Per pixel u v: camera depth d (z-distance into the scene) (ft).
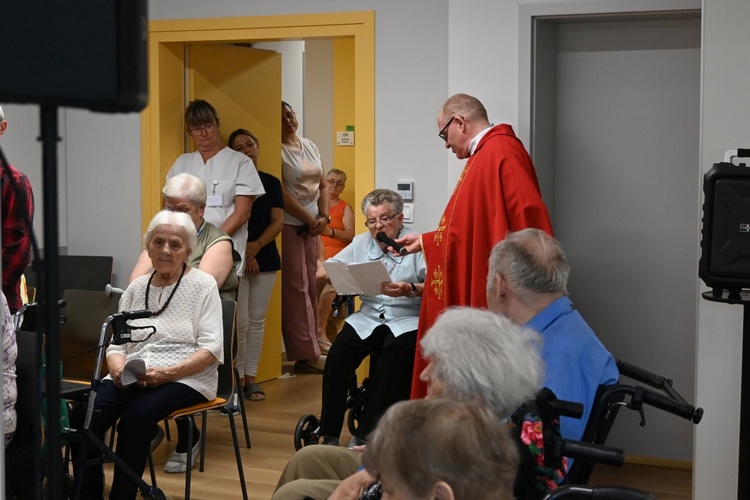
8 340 10.08
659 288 15.64
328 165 28.09
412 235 14.55
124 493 12.02
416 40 17.15
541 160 15.72
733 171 10.09
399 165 17.37
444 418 4.79
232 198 18.54
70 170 19.81
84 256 19.08
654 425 15.76
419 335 13.35
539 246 8.28
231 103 20.13
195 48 19.45
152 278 13.16
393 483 4.76
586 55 15.88
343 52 27.58
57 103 3.69
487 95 15.71
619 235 15.83
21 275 12.19
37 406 4.42
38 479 4.43
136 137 19.34
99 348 11.46
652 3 14.88
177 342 12.84
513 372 6.42
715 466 12.26
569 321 8.12
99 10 3.69
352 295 15.94
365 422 14.97
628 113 15.69
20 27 3.63
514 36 15.51
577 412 6.73
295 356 22.36
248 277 19.76
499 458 4.78
